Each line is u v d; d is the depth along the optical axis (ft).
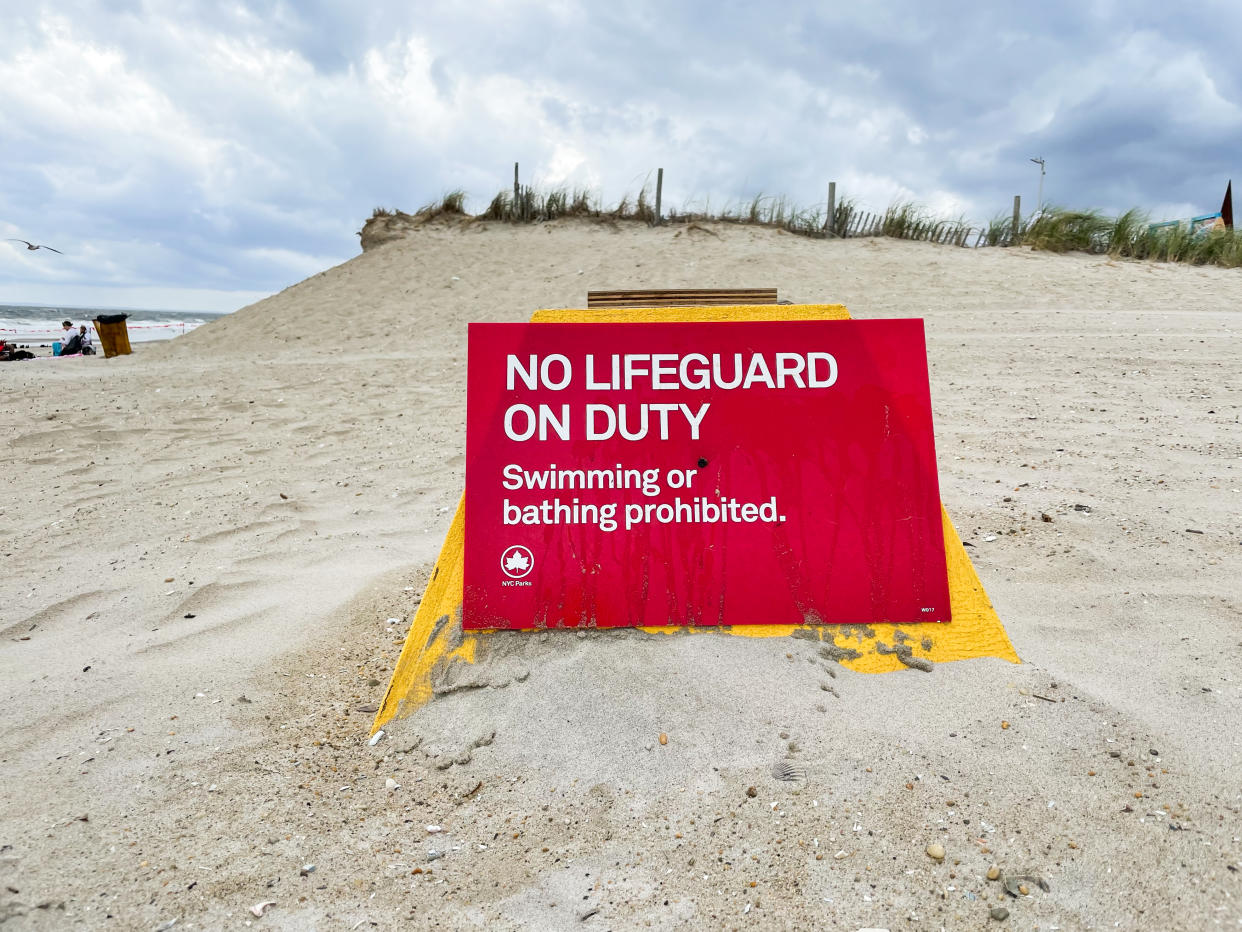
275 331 45.78
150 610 11.44
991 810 6.46
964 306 38.19
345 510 16.29
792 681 8.07
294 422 24.79
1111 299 38.17
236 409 26.68
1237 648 8.63
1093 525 12.74
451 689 8.18
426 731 7.84
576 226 62.90
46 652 10.16
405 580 12.26
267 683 9.13
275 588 12.14
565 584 8.76
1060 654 8.73
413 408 26.30
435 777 7.25
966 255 50.65
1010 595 10.48
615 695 7.91
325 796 7.02
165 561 13.51
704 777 7.00
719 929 5.50
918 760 7.06
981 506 14.14
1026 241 54.19
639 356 9.20
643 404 9.12
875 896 5.73
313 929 5.54
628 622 8.73
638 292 10.11
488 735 7.63
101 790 7.05
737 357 9.21
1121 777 6.70
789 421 9.12
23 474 19.35
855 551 8.88
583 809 6.75
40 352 64.75
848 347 9.25
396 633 10.45
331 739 7.95
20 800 6.89
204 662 9.64
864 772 6.95
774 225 60.70
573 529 8.88
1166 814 6.26
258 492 17.58
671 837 6.39
